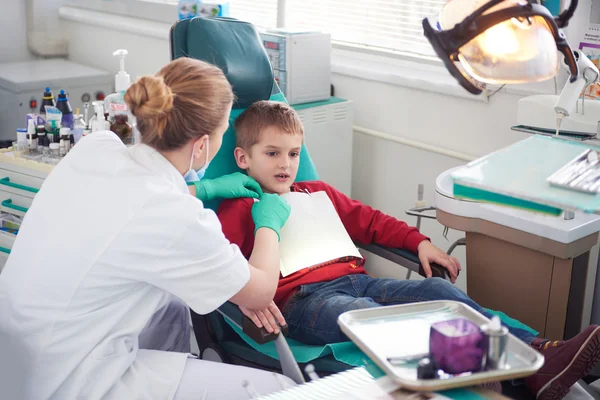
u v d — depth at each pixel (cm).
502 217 172
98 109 231
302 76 262
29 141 236
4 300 137
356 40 293
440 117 254
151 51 369
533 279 179
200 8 301
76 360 132
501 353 101
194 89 136
